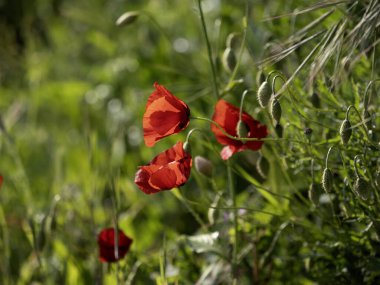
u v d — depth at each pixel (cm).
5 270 140
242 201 135
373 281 118
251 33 140
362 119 108
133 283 124
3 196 149
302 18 131
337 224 117
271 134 121
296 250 125
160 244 145
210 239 122
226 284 127
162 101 108
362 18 110
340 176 118
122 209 152
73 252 138
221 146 144
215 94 121
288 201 124
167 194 150
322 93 117
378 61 120
